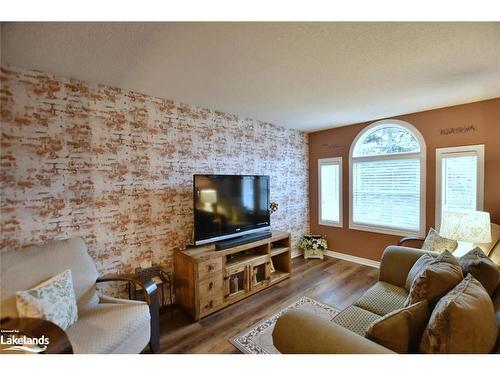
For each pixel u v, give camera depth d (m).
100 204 2.21
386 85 2.35
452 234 2.33
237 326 2.25
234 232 2.89
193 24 1.39
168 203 2.64
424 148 3.25
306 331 1.12
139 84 2.23
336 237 4.25
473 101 2.86
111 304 1.84
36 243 1.90
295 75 2.10
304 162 4.49
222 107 2.96
